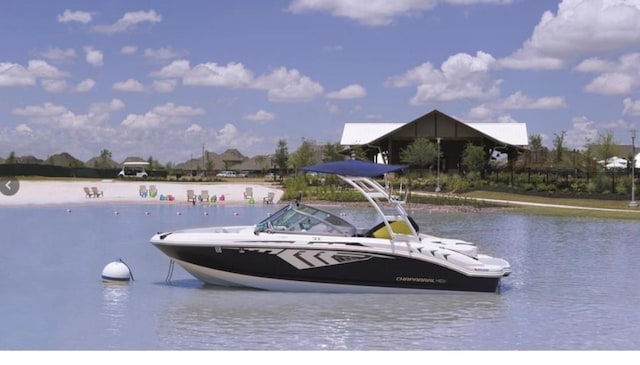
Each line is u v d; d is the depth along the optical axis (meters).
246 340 10.81
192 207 41.72
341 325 11.75
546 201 46.53
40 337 10.91
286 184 57.97
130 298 13.76
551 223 32.19
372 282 14.11
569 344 10.77
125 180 82.88
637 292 14.74
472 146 68.12
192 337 10.96
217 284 14.74
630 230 28.72
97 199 47.22
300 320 12.08
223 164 143.62
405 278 14.09
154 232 26.30
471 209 40.38
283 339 10.90
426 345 10.66
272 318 12.19
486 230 28.62
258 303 13.34
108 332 11.24
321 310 12.80
